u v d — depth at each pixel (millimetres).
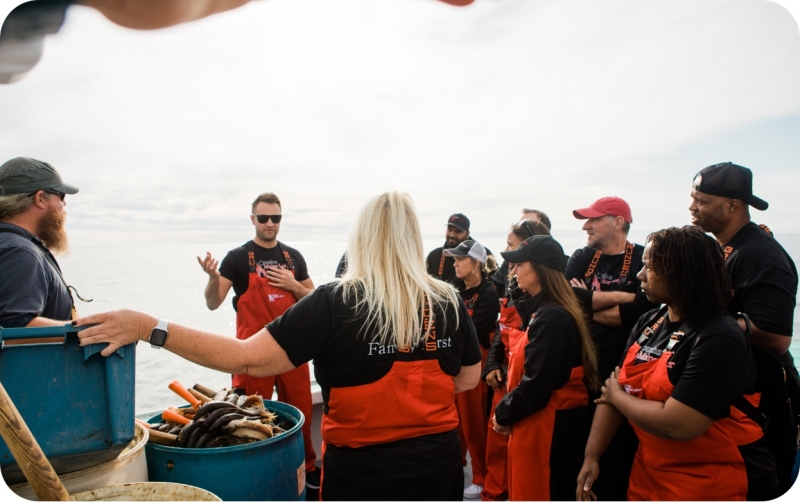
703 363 1479
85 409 1377
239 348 1375
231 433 1993
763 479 1502
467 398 3156
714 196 2090
